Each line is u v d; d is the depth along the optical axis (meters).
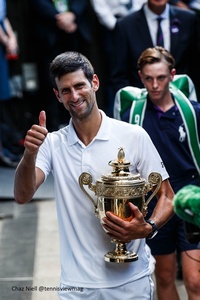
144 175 4.78
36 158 4.65
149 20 7.68
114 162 4.55
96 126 4.69
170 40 7.73
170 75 6.00
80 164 4.68
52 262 7.57
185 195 4.16
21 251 7.92
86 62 4.58
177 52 7.74
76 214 4.67
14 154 11.00
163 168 4.81
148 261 4.79
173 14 7.76
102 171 4.67
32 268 7.41
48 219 8.88
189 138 5.92
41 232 8.47
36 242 8.16
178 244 5.87
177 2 10.76
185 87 6.23
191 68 7.96
